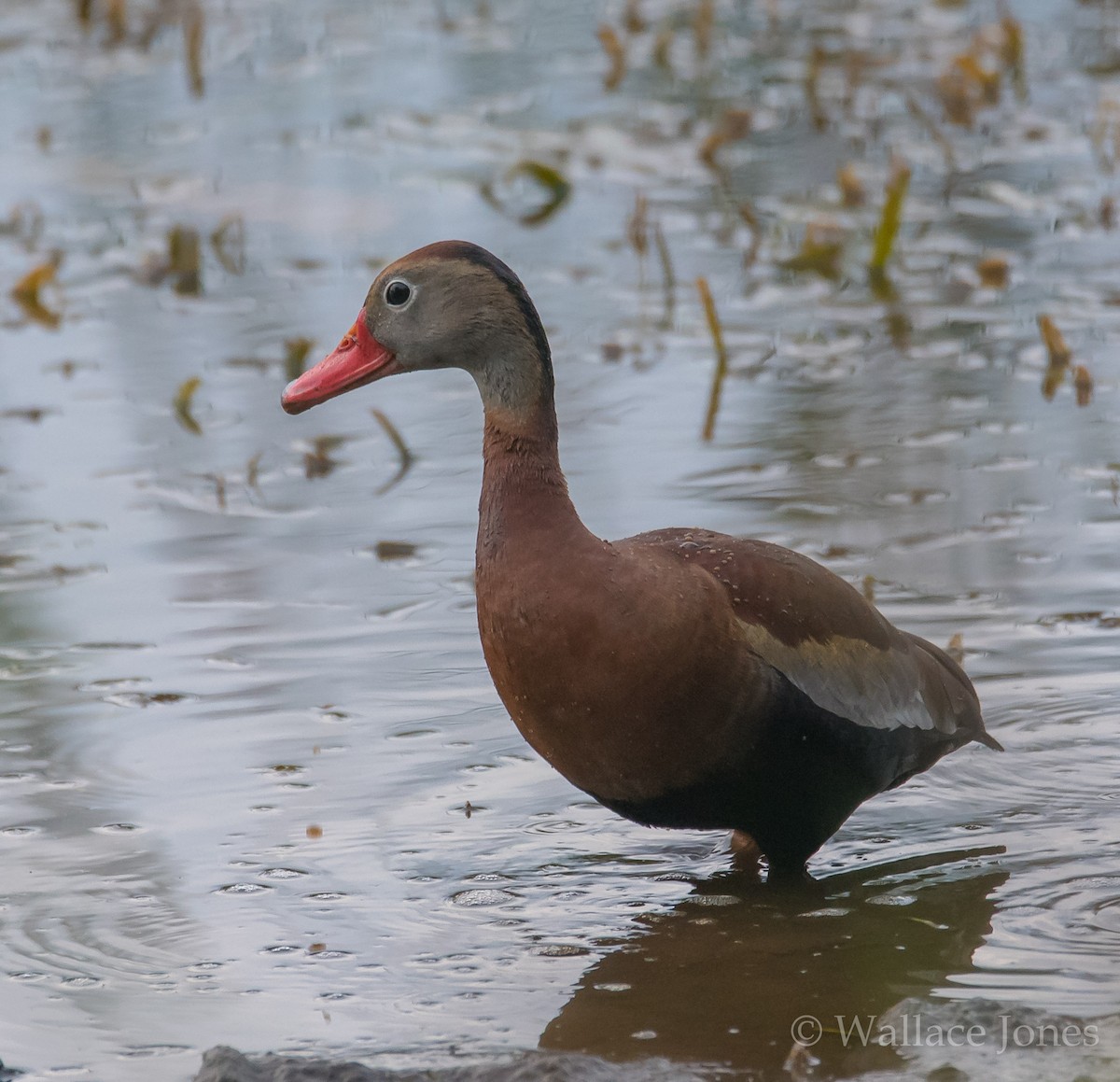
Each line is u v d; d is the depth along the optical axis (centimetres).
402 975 783
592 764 844
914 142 2202
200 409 1551
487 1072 671
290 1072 662
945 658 962
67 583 1223
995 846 904
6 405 1562
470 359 891
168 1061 711
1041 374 1562
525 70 2564
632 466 1392
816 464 1388
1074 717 1019
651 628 816
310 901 849
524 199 2091
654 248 1919
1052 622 1123
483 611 855
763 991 765
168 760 987
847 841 921
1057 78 2402
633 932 827
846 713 867
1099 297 1739
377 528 1309
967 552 1225
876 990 764
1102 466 1367
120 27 2697
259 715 1037
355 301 1791
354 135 2328
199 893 855
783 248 1908
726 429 1467
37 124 2392
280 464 1438
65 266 1933
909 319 1709
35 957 798
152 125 2386
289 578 1226
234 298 1825
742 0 2842
